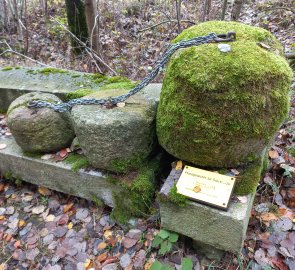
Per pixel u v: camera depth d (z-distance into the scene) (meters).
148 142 1.94
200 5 5.48
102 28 5.44
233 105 1.45
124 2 6.44
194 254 1.85
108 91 2.25
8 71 3.20
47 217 2.25
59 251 2.00
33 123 2.09
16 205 2.38
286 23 5.19
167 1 6.13
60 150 2.29
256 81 1.44
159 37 5.08
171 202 1.65
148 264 1.84
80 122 1.83
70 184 2.19
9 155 2.33
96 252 1.97
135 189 1.90
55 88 2.79
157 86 2.45
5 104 2.98
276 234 1.93
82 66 4.21
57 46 5.20
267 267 1.74
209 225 1.61
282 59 1.63
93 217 2.19
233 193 1.63
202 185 1.64
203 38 1.64
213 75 1.46
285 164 2.39
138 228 2.01
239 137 1.52
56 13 6.76
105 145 1.83
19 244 2.09
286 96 1.57
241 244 1.60
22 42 5.27
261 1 6.60
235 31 1.77
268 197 2.20
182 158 1.74
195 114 1.52
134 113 1.85
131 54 4.46
